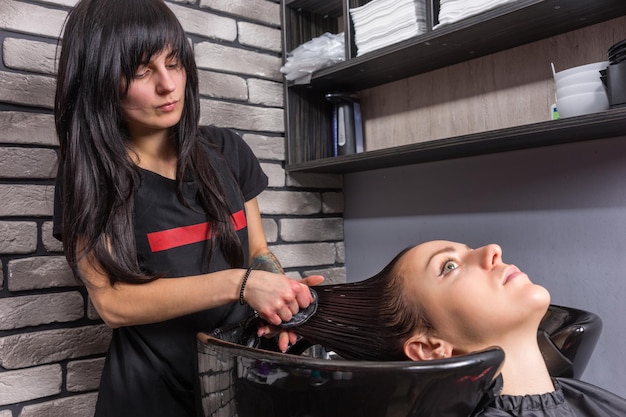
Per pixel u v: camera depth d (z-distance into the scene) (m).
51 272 1.47
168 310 0.98
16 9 1.44
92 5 0.99
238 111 1.86
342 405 0.63
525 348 0.81
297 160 1.99
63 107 1.02
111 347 1.14
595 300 1.40
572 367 0.96
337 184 2.13
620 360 1.36
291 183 1.99
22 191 1.44
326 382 0.63
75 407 1.48
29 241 1.44
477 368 0.60
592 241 1.40
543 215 1.50
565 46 1.43
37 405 1.43
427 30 1.48
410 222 1.88
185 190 1.12
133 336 1.11
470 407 0.63
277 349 0.98
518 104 1.55
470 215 1.69
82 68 0.99
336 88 2.00
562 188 1.46
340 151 1.96
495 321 0.78
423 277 0.84
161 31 0.97
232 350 0.74
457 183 1.72
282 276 0.94
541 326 1.07
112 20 0.96
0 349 1.38
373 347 0.86
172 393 1.10
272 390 0.68
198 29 1.78
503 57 1.58
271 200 1.93
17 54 1.43
